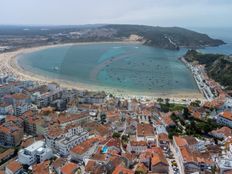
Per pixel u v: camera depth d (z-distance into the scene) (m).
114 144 159.25
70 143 162.50
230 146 160.25
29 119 196.12
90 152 157.75
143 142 162.12
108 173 135.12
